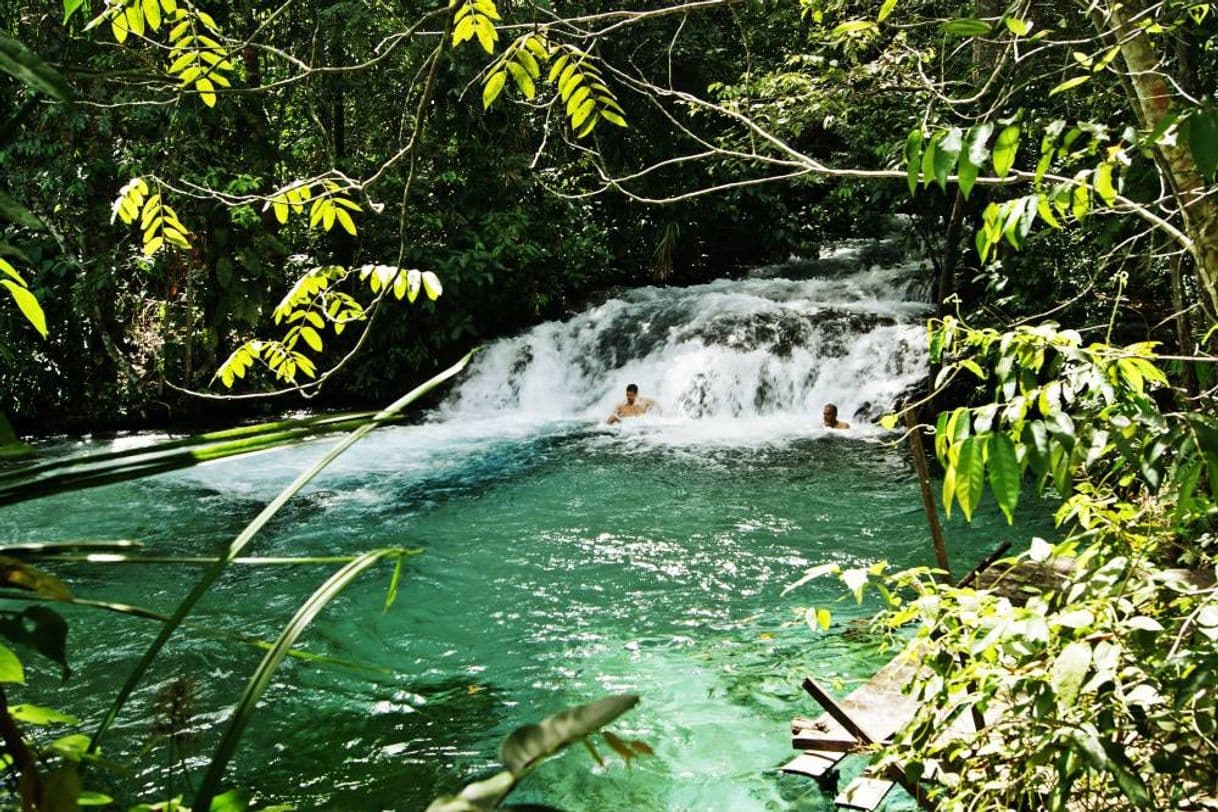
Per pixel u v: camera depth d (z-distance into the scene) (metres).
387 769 5.25
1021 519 9.40
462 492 11.02
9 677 1.02
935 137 2.21
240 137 15.10
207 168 14.10
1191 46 6.50
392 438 14.01
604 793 4.93
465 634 7.09
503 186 17.48
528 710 5.90
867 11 8.32
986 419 2.31
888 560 8.45
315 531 9.68
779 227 19.72
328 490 11.24
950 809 2.69
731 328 15.50
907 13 7.78
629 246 19.61
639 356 15.89
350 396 16.70
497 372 16.56
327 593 0.93
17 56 0.93
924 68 8.40
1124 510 2.82
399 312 16.31
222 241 14.11
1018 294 10.98
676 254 20.20
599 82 3.22
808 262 19.91
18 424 14.77
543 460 12.44
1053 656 2.54
